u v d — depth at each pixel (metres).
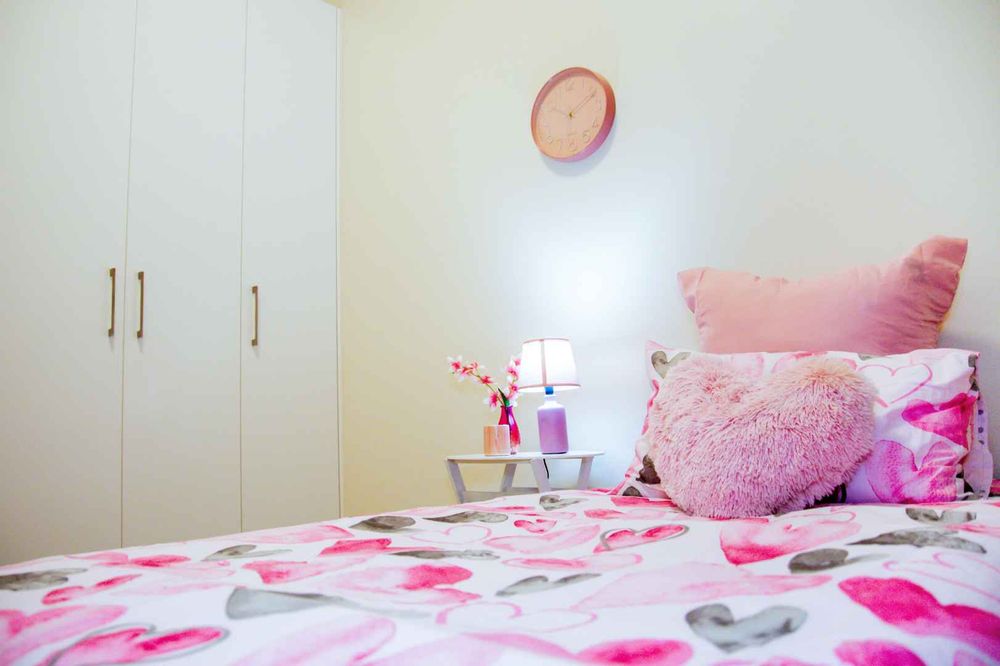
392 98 2.79
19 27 2.13
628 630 0.50
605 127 2.12
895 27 1.63
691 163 1.96
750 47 1.87
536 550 0.91
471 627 0.52
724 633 0.49
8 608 0.64
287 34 2.79
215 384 2.41
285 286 2.65
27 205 2.09
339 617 0.55
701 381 1.29
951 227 1.52
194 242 2.42
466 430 2.43
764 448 1.12
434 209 2.61
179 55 2.46
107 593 0.67
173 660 0.49
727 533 0.93
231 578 0.73
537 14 2.37
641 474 1.41
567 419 2.17
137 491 2.20
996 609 0.58
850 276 1.48
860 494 1.13
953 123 1.53
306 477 2.61
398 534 1.07
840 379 1.15
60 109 2.18
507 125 2.42
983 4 1.51
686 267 1.95
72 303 2.14
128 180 2.29
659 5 2.06
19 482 2.00
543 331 2.26
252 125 2.63
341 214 2.92
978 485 1.18
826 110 1.72
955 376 1.16
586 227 2.18
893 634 0.49
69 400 2.10
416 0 2.75
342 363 2.83
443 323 2.53
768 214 1.81
